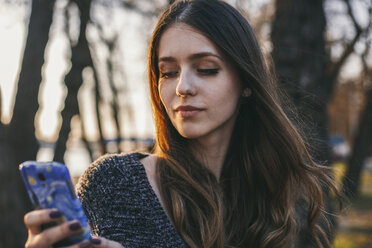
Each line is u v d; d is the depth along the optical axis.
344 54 7.18
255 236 1.37
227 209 1.38
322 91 3.07
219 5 1.30
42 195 0.85
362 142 10.58
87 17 5.01
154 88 1.37
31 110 4.33
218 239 1.26
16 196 3.45
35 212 0.83
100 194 1.19
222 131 1.39
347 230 6.86
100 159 1.29
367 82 10.01
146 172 1.29
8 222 3.34
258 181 1.48
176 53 1.22
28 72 4.31
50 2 4.41
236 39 1.29
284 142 1.47
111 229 1.16
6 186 3.38
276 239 1.40
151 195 1.23
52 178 0.85
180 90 1.20
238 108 1.42
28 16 4.52
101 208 1.18
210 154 1.39
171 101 1.25
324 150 2.84
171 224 1.22
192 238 1.23
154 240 1.19
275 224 1.43
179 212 1.22
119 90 7.17
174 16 1.26
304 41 3.07
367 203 9.05
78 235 0.86
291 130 1.48
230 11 1.32
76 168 8.13
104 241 0.90
